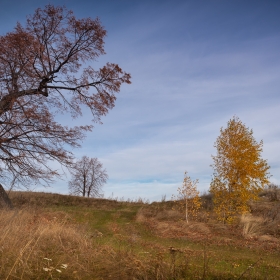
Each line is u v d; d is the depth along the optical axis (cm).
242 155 1756
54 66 1608
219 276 574
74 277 506
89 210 2136
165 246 1075
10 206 1476
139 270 527
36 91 1538
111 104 1727
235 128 1817
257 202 2283
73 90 1655
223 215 1834
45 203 2302
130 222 1791
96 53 1706
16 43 1357
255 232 1454
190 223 1716
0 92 1354
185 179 1922
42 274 504
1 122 1312
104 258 604
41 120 1366
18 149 1367
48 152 1419
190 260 733
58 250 639
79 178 4078
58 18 1546
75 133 1478
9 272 484
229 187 1798
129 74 1697
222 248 1141
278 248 1132
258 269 730
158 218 1934
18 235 696
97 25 1612
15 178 1387
